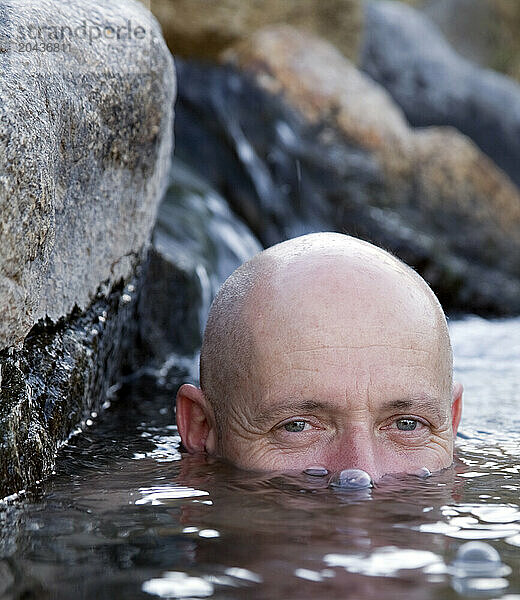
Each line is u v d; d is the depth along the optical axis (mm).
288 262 3330
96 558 2252
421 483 3043
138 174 4438
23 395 3107
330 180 11211
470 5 20188
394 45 15227
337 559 2219
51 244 3211
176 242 7387
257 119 11102
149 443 3748
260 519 2584
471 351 7414
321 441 3172
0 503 2775
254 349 3197
